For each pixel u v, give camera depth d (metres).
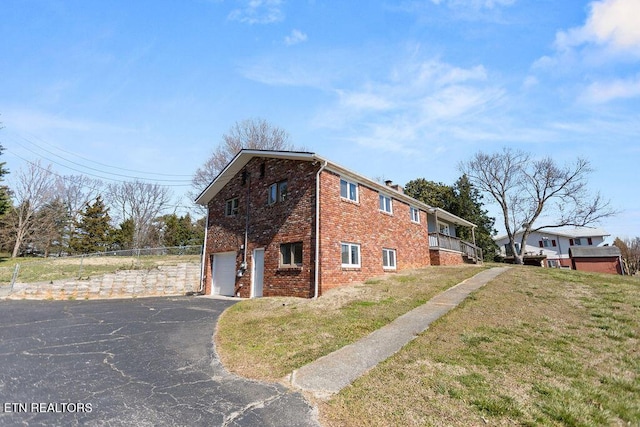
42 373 5.17
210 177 36.22
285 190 14.34
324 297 11.42
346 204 14.34
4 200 27.61
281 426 3.58
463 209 37.00
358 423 3.62
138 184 48.38
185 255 21.16
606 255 31.70
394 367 5.14
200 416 3.79
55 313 10.53
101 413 3.86
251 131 36.22
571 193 33.94
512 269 17.31
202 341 7.20
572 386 4.40
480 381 4.56
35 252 40.78
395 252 17.70
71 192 45.56
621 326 7.12
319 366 5.34
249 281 15.02
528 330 6.93
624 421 3.62
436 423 3.57
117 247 43.66
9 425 3.56
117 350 6.50
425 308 8.95
